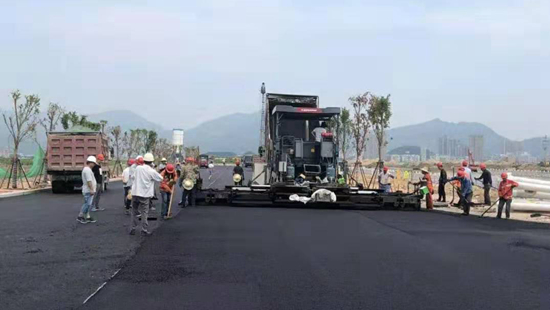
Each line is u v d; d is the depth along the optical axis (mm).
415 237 13086
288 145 21453
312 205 21469
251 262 9562
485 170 23078
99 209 18875
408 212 20438
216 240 12000
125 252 10430
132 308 6633
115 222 15203
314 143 21406
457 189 22938
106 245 11234
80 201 22375
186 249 10820
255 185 21484
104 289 7555
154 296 7203
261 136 23312
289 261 9695
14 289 7516
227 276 8438
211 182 39000
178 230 13609
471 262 9945
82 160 27141
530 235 14039
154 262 9469
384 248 11305
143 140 57312
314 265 9383
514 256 10695
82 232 13133
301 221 15969
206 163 76875
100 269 8867
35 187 29750
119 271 8719
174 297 7164
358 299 7191
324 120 21734
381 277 8539
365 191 21016
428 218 18047
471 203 19859
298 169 21484
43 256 9977
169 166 16094
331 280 8266
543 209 20562
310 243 11773
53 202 21812
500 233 14344
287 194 20500
